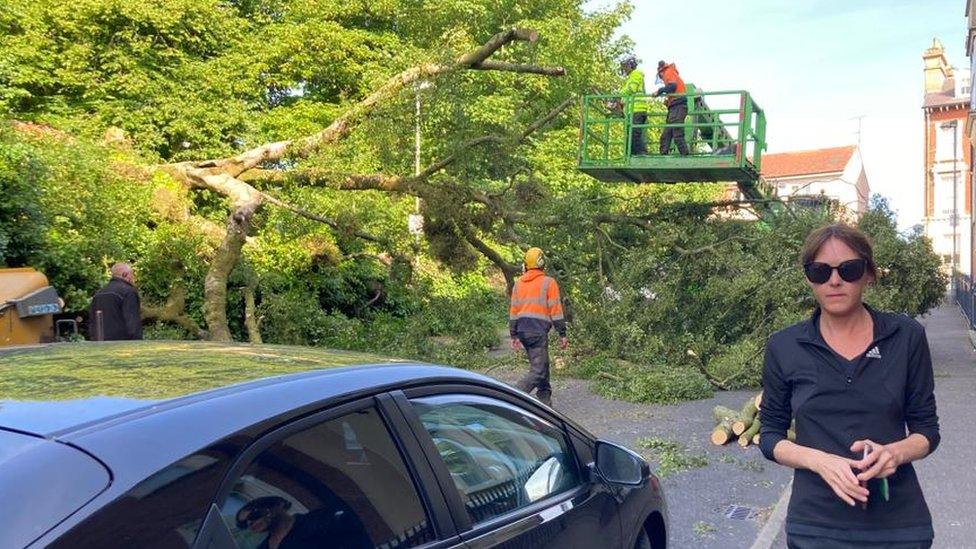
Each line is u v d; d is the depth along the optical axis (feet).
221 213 50.75
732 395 35.63
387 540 7.37
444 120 41.50
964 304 101.96
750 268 38.68
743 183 45.80
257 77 73.51
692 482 22.35
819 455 8.79
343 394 7.66
